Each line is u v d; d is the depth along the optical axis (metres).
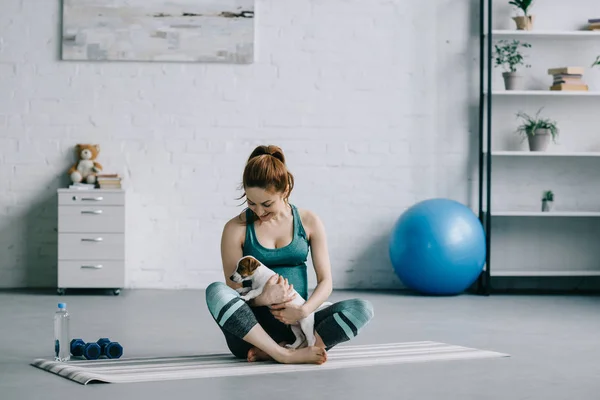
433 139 6.30
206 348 3.70
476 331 4.24
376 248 6.27
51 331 4.19
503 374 3.09
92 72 6.18
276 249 3.22
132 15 6.14
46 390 2.79
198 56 6.16
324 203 6.26
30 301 5.40
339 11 6.25
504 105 6.32
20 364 3.30
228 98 6.21
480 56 6.19
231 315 3.10
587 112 6.35
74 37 6.13
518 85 6.12
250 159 3.18
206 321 4.56
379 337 4.03
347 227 6.27
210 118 6.21
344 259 6.27
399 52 6.28
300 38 6.23
